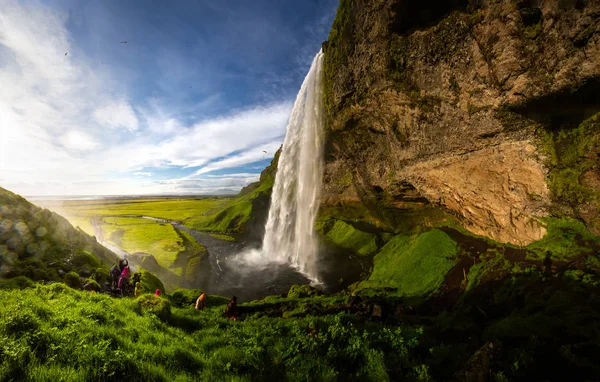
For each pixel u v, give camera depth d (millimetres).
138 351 7164
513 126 15594
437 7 16922
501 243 18328
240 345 9242
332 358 7957
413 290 18766
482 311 12812
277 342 9547
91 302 10586
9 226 16391
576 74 12070
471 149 18000
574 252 13445
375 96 22094
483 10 14383
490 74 15070
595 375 5859
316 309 16359
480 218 19781
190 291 20969
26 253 15781
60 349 6074
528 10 12828
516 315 10914
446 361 7637
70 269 16484
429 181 21844
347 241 33094
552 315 9508
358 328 10617
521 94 14234
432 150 20438
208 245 44500
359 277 25750
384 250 27734
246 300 23531
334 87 26750
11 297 9008
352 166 33031
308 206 41344
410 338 8977
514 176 16516
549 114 14117
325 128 32344
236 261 35781
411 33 18031
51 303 9148
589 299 10195
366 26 20531
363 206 34531
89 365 5754
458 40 15898
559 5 11945
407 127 21719
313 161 39719
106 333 7574
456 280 17328
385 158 26734
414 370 7098
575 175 13891
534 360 6621
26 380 5062
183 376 6512
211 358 7922
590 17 11109
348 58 23703
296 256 35750
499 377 6039
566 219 14711
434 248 21156
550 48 12633
